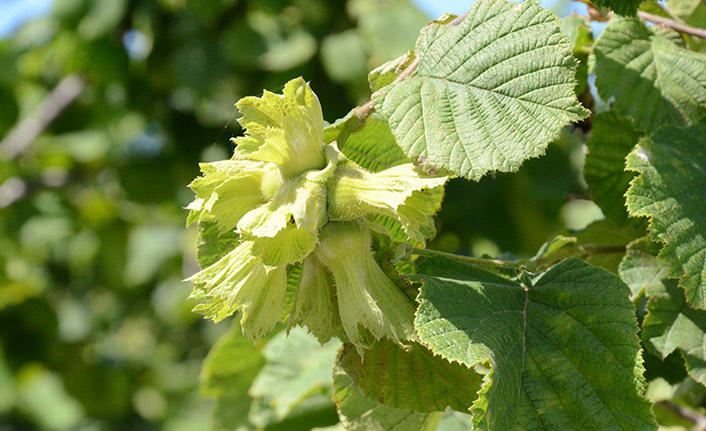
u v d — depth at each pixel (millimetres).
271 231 644
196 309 664
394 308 660
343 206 657
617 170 761
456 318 651
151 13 1447
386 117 682
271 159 659
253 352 961
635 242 736
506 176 1395
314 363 897
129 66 1516
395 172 667
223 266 660
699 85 742
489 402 630
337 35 1340
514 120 673
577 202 1530
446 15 707
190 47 1419
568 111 668
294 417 936
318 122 659
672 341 711
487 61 684
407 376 691
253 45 1364
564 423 652
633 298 724
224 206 660
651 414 646
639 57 749
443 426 811
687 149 700
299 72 1350
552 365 659
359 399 757
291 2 1386
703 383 701
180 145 1547
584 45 776
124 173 1621
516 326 665
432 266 686
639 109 741
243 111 662
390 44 1287
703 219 685
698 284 676
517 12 688
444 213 1367
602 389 653
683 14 801
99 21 1464
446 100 682
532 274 691
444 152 672
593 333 661
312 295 671
